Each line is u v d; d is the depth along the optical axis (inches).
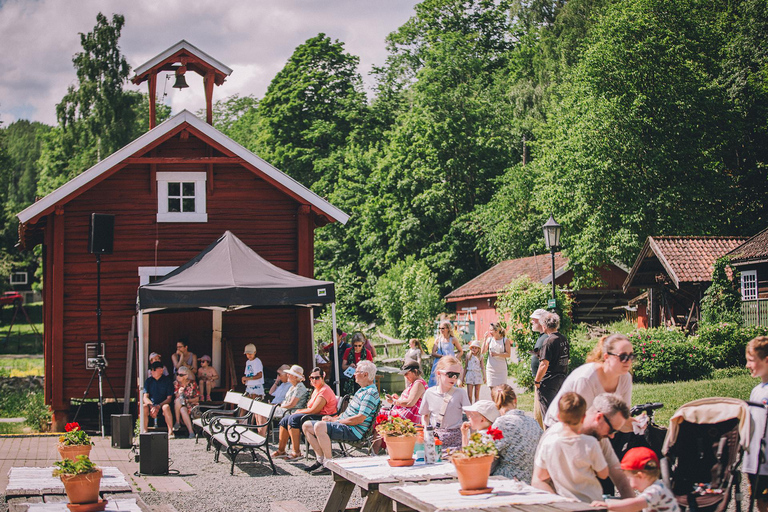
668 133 1339.8
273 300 546.9
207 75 725.9
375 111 2119.8
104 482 319.3
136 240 668.1
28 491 295.0
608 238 1318.9
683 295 1119.6
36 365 1628.9
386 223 1883.6
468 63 1999.3
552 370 389.7
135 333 650.8
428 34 2218.3
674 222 1315.2
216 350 674.8
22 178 3927.2
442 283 1834.4
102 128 2071.9
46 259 691.4
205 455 471.8
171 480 390.0
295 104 1999.3
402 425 263.9
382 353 1270.9
